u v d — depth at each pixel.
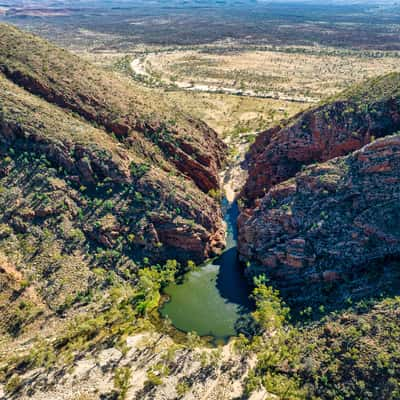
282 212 74.12
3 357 56.00
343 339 56.28
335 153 83.75
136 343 61.97
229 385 55.28
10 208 71.81
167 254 78.94
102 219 75.75
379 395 49.00
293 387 53.62
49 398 51.34
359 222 67.88
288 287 71.44
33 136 79.88
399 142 68.25
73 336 60.66
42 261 68.06
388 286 61.34
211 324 67.69
